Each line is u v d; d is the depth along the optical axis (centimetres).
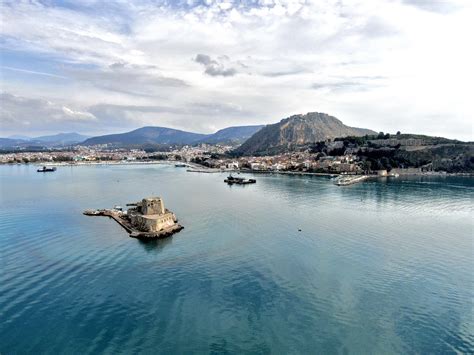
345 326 5366
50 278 6944
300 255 8338
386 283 6794
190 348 4844
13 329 5225
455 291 6469
